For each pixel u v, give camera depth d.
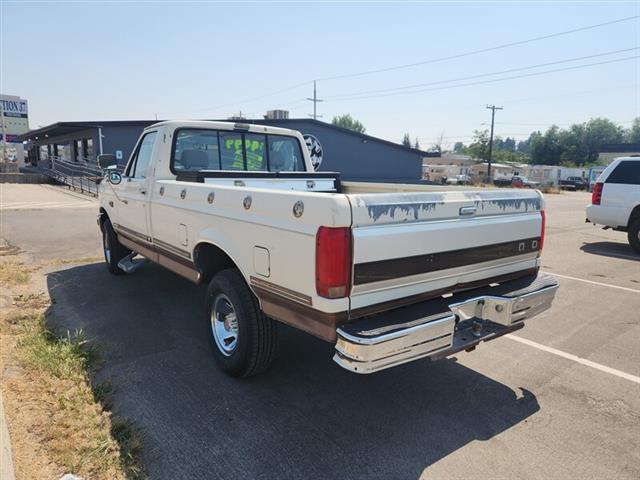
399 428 3.06
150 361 3.94
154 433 2.92
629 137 123.31
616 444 2.94
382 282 2.76
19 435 2.75
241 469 2.62
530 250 3.80
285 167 5.80
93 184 22.11
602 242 10.98
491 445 2.90
